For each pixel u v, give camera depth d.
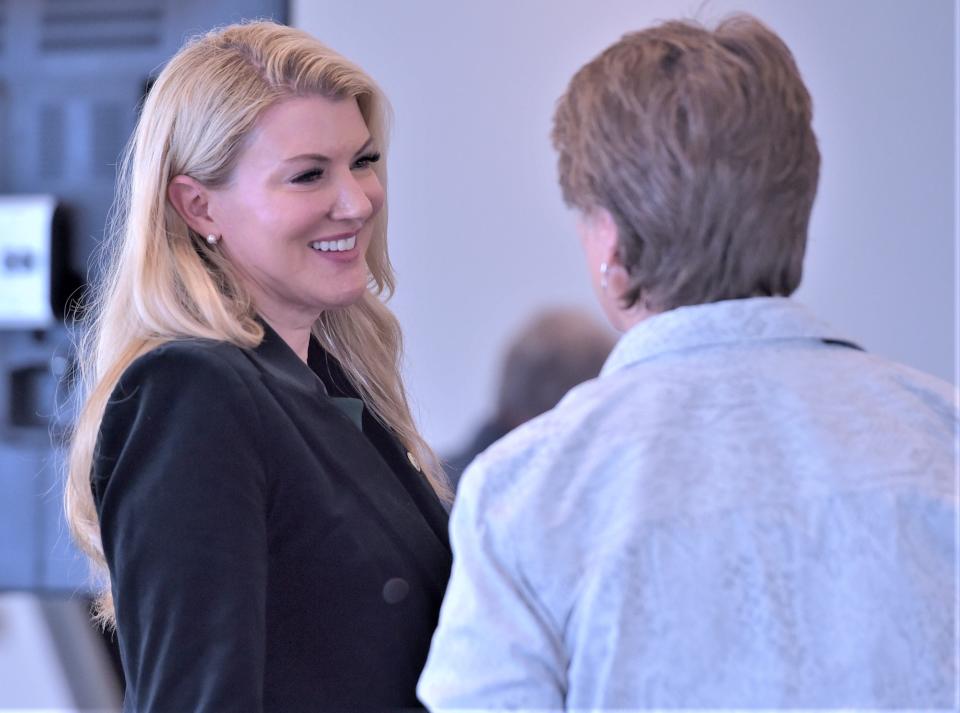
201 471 3.23
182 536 3.17
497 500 2.62
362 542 3.50
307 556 3.43
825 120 9.91
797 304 2.79
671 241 2.70
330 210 3.82
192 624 3.11
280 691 3.37
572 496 2.58
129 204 4.25
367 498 3.61
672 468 2.56
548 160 9.98
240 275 3.87
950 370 9.91
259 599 3.20
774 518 2.50
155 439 3.30
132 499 3.26
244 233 3.79
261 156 3.73
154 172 3.76
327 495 3.48
